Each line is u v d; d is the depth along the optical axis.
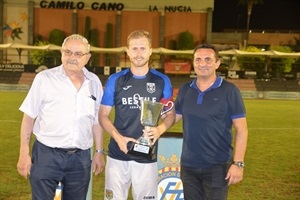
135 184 4.05
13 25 43.41
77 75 3.85
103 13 44.09
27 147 3.77
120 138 3.88
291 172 8.34
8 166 8.09
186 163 4.02
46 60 38.38
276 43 49.59
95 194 6.55
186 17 44.41
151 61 42.12
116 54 43.12
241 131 3.84
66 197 3.94
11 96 25.72
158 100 3.99
